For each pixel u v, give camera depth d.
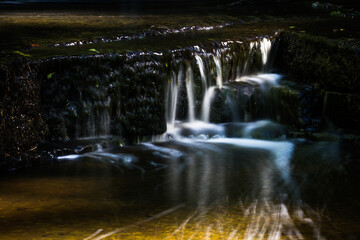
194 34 9.45
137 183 5.89
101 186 5.76
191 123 8.19
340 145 7.57
